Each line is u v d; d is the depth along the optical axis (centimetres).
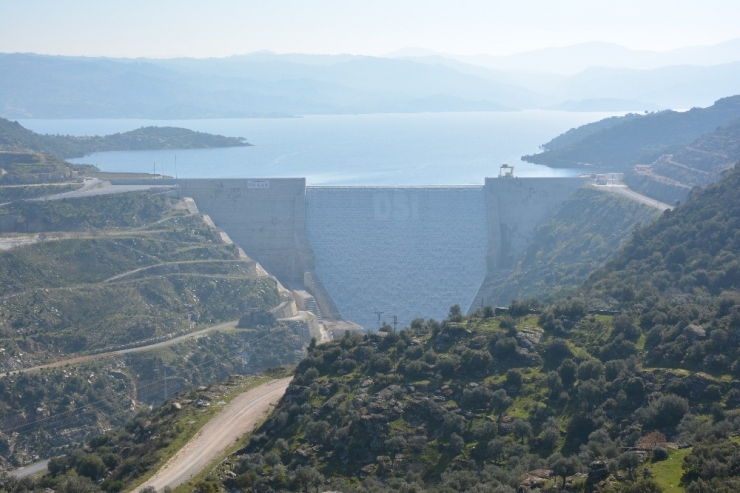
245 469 17875
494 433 18212
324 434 18688
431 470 17575
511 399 19350
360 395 19962
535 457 17075
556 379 19538
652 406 17938
